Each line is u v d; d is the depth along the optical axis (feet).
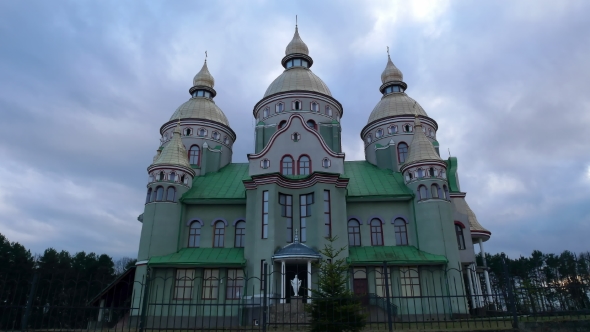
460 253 120.67
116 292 116.37
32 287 58.59
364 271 110.73
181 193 122.93
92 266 190.90
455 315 102.32
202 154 147.54
